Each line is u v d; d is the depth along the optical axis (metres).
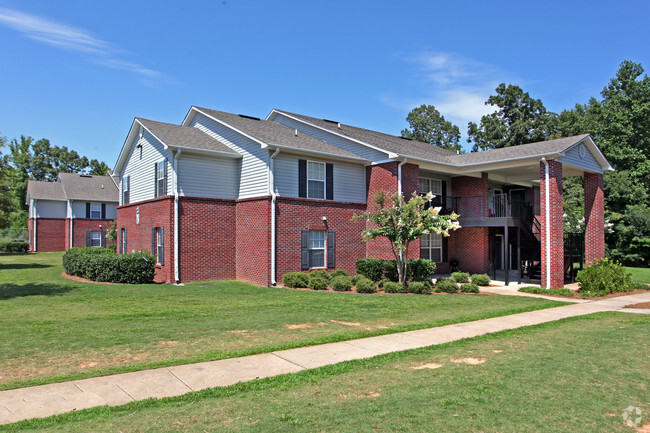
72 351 7.32
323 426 4.55
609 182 35.06
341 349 7.81
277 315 10.81
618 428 4.55
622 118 38.25
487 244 22.50
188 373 6.36
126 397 5.40
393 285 15.69
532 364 6.86
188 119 22.70
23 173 61.81
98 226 40.97
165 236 17.34
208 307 11.69
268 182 17.27
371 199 20.09
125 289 14.68
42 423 4.60
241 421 4.68
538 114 43.09
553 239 17.42
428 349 7.83
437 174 22.34
